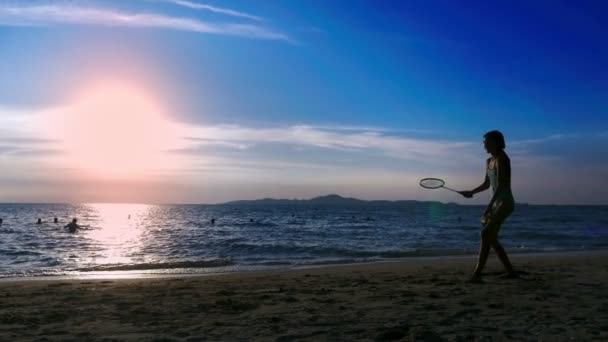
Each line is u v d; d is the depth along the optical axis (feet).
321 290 26.13
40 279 38.01
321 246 81.82
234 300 23.16
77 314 20.31
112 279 35.86
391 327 17.19
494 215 26.78
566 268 36.04
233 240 100.07
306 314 19.70
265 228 156.46
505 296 22.86
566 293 23.62
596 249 71.36
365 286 27.50
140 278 36.96
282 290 26.40
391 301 22.24
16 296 25.46
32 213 346.13
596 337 15.79
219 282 31.30
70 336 16.56
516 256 55.36
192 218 269.64
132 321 18.89
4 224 171.53
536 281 27.14
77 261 59.93
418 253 64.64
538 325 17.38
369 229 148.77
